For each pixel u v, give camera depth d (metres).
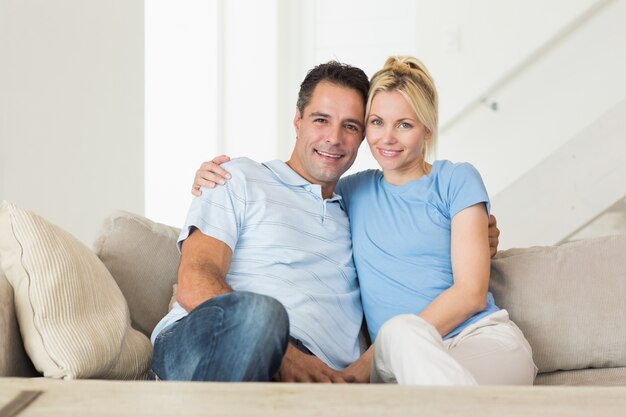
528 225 4.15
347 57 5.70
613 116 4.06
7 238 1.75
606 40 4.54
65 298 1.71
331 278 2.16
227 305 1.65
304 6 5.77
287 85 5.79
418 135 2.21
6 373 1.63
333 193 2.36
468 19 4.64
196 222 2.07
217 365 1.60
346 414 1.16
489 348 1.94
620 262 2.29
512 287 2.29
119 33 3.59
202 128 5.59
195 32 5.59
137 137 3.72
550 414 1.16
